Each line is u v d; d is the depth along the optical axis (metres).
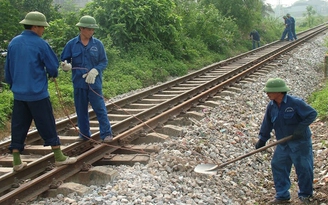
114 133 6.62
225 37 22.77
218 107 8.69
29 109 4.73
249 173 6.11
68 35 14.71
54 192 4.61
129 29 15.91
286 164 5.14
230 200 4.99
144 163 5.52
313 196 5.25
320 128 8.46
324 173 6.03
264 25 31.94
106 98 11.07
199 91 10.48
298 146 4.94
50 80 11.71
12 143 4.72
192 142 6.36
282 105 4.89
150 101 9.72
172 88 11.34
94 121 7.79
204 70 14.03
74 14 16.28
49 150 5.99
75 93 5.84
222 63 16.02
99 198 4.33
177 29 17.88
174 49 17.34
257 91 10.88
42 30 4.70
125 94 11.88
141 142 6.57
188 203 4.47
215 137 6.89
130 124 7.21
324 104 9.52
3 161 5.61
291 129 4.94
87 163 5.28
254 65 14.03
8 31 15.68
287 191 5.16
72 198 4.45
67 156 5.12
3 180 4.60
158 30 16.69
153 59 15.81
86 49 5.68
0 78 15.22
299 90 12.41
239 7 27.02
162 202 4.34
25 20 4.56
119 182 4.82
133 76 13.51
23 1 20.80
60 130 7.14
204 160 5.86
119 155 5.79
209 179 5.27
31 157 5.89
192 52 18.36
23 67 4.48
